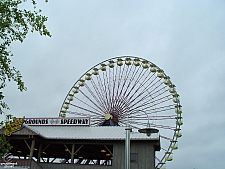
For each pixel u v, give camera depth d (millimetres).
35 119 35875
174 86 45656
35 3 12914
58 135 31141
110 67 48438
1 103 12305
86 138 29656
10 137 29281
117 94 45438
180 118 43188
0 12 12078
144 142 29219
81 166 29297
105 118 42938
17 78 12766
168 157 41094
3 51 12234
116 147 29406
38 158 30234
